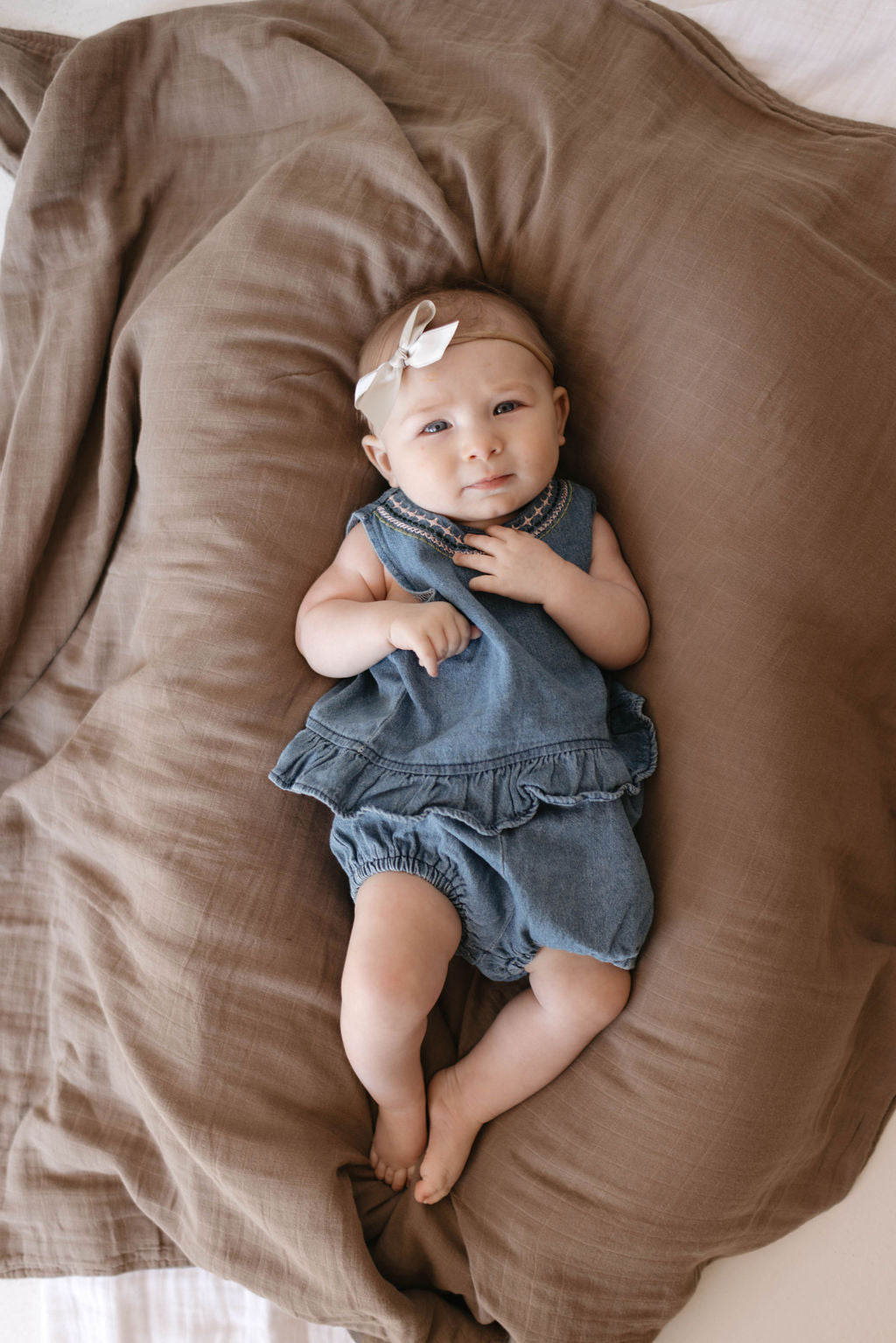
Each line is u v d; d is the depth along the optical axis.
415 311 1.37
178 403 1.58
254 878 1.43
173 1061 1.39
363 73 1.68
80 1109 1.52
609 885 1.30
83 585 1.78
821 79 1.64
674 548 1.43
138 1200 1.47
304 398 1.57
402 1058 1.32
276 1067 1.39
